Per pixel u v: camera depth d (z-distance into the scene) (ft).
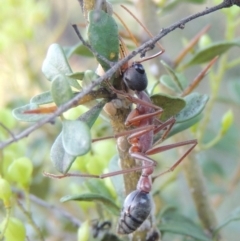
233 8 0.37
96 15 0.19
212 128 0.51
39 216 0.41
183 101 0.23
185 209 0.45
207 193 0.34
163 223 0.31
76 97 0.19
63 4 0.49
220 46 0.31
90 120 0.21
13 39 0.43
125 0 0.36
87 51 0.32
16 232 0.26
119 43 0.22
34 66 0.46
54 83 0.19
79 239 0.28
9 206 0.26
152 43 0.20
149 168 0.24
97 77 0.20
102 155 0.32
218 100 0.45
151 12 0.35
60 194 0.44
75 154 0.19
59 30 0.47
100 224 0.30
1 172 0.30
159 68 0.34
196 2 0.38
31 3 0.43
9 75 0.45
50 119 0.19
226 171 0.51
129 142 0.24
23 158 0.28
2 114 0.34
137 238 0.25
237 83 0.45
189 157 0.34
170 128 0.24
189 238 0.35
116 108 0.23
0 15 0.43
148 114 0.23
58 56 0.22
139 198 0.23
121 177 0.28
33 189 0.41
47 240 0.41
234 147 0.47
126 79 0.22
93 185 0.29
